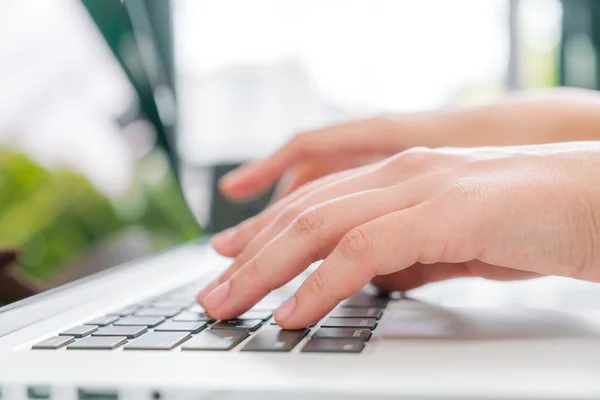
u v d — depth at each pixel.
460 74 1.64
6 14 0.60
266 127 1.58
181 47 1.26
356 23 1.66
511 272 0.48
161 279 0.62
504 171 0.40
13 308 0.47
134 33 1.00
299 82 1.64
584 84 1.52
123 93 0.91
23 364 0.31
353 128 0.69
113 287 0.57
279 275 0.40
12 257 0.52
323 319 0.40
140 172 0.90
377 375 0.27
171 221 0.98
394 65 1.67
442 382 0.25
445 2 1.63
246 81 1.56
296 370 0.28
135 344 0.35
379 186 0.44
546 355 0.30
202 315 0.42
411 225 0.37
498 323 0.39
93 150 0.75
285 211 0.45
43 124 0.64
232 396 0.26
